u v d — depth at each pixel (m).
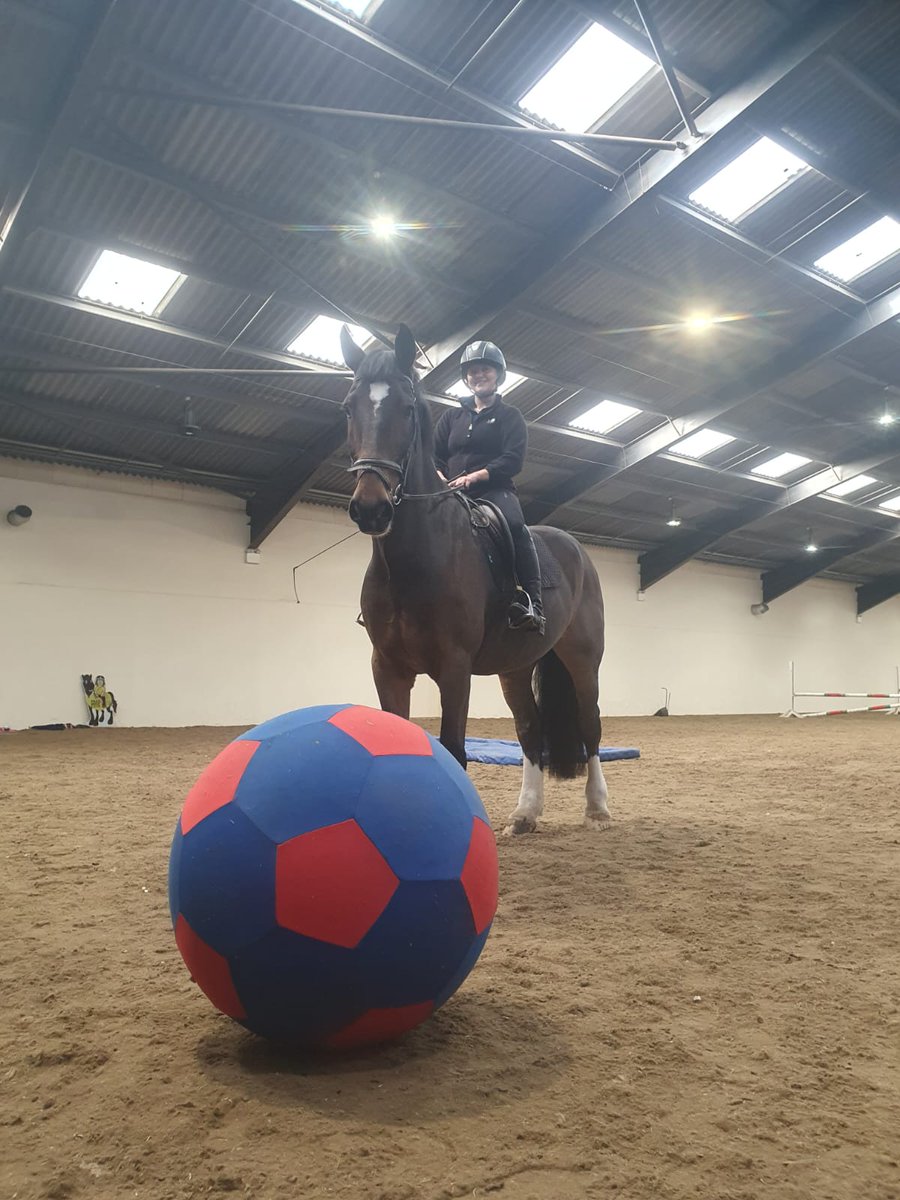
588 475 17.45
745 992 2.16
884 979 2.27
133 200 8.84
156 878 3.40
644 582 23.16
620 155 9.05
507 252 10.34
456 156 8.76
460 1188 1.29
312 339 11.71
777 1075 1.71
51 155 7.60
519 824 4.46
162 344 11.38
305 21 7.09
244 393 12.79
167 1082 1.64
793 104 8.35
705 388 14.52
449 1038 1.87
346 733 1.79
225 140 8.27
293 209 9.20
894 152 9.00
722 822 4.87
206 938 1.63
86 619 14.07
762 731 15.08
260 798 1.66
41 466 13.91
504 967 2.35
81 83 7.00
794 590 27.56
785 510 21.50
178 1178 1.31
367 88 7.80
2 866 3.63
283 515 15.23
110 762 8.48
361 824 1.64
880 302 12.01
